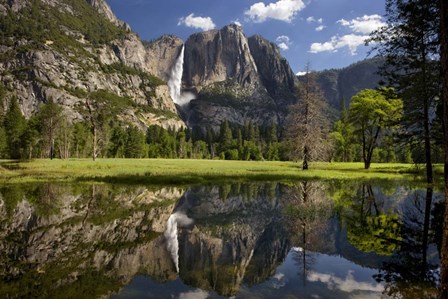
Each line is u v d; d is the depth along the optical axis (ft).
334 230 45.03
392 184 98.53
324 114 144.97
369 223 49.03
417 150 107.24
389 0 68.59
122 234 42.80
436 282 26.61
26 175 109.40
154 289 25.26
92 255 33.91
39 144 295.48
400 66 79.87
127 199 71.00
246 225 49.14
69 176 108.06
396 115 140.46
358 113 160.45
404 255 33.91
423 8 60.95
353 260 32.50
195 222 51.01
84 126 338.54
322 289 25.44
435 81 73.87
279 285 26.13
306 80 143.33
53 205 62.18
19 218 51.06
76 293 24.23
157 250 36.19
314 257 33.99
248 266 31.14
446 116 17.85
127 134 392.47
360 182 104.83
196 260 32.86
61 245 37.32
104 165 149.28
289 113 149.07
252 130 547.49
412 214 55.26
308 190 87.04
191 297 23.81
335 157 265.54
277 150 387.96
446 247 17.25
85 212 56.54
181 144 468.34
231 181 105.60
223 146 490.49
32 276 27.68
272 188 91.61
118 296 23.81
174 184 96.94
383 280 27.22
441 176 116.16
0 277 27.37
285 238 41.45
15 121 275.80
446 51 17.78
